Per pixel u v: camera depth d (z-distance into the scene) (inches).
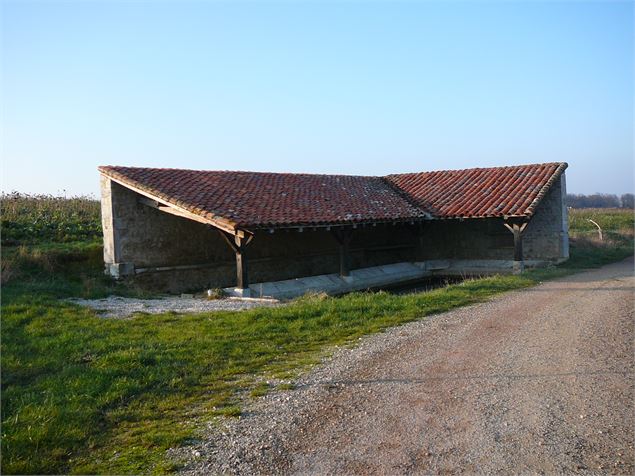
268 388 216.5
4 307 353.4
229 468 150.0
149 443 167.6
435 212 698.8
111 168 522.6
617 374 218.2
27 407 191.6
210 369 241.1
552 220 694.5
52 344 274.4
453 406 189.3
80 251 540.7
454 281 708.7
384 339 290.2
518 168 759.1
